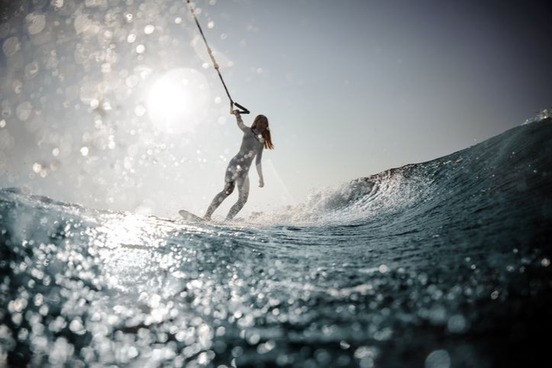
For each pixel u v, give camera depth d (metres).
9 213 2.11
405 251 2.39
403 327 1.21
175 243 2.48
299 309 1.44
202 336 1.22
